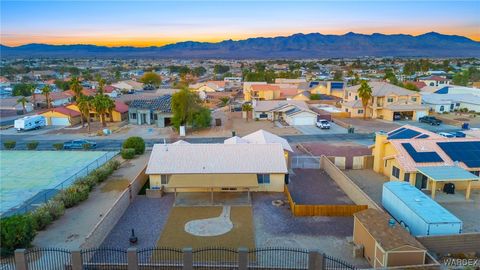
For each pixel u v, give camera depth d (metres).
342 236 25.23
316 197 32.50
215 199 31.91
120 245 23.98
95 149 52.66
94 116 76.69
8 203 31.94
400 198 26.56
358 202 30.08
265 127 68.00
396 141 37.16
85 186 33.41
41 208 27.86
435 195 32.28
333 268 19.50
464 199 31.48
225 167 33.38
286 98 101.19
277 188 33.81
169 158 34.59
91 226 26.91
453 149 35.81
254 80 148.00
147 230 26.22
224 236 25.22
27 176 39.91
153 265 19.86
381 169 39.59
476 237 22.30
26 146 54.34
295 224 27.09
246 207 30.19
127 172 40.91
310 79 166.00
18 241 22.34
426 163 33.84
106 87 120.56
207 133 63.03
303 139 57.38
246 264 19.23
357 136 59.19
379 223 22.22
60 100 97.94
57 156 48.72
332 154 47.69
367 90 73.19
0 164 44.84
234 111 89.12
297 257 22.28
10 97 104.06
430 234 22.64
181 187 30.33
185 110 64.25
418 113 73.69
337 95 105.56
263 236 25.25
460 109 81.25
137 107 72.62
